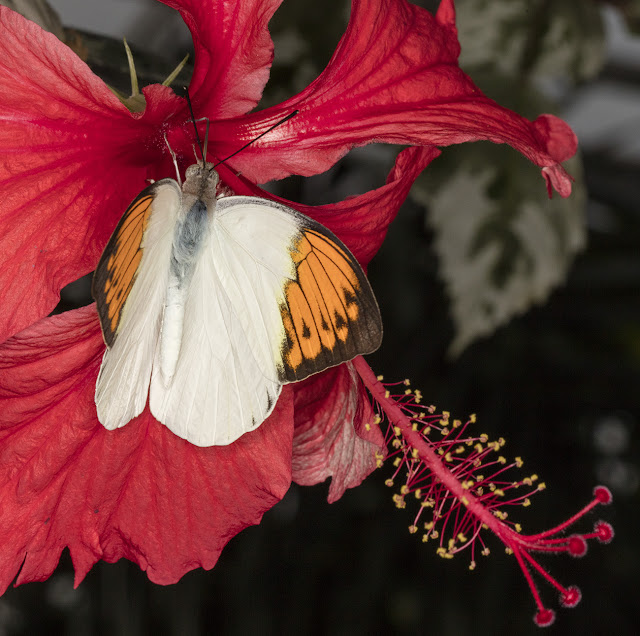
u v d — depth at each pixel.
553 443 0.76
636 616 0.74
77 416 0.51
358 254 0.53
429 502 0.52
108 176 0.51
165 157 0.52
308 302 0.49
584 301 0.77
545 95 0.61
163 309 0.51
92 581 0.73
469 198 0.61
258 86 0.51
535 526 0.73
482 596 0.73
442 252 0.61
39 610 0.78
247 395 0.50
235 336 0.50
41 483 0.51
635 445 0.81
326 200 0.74
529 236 0.61
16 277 0.50
